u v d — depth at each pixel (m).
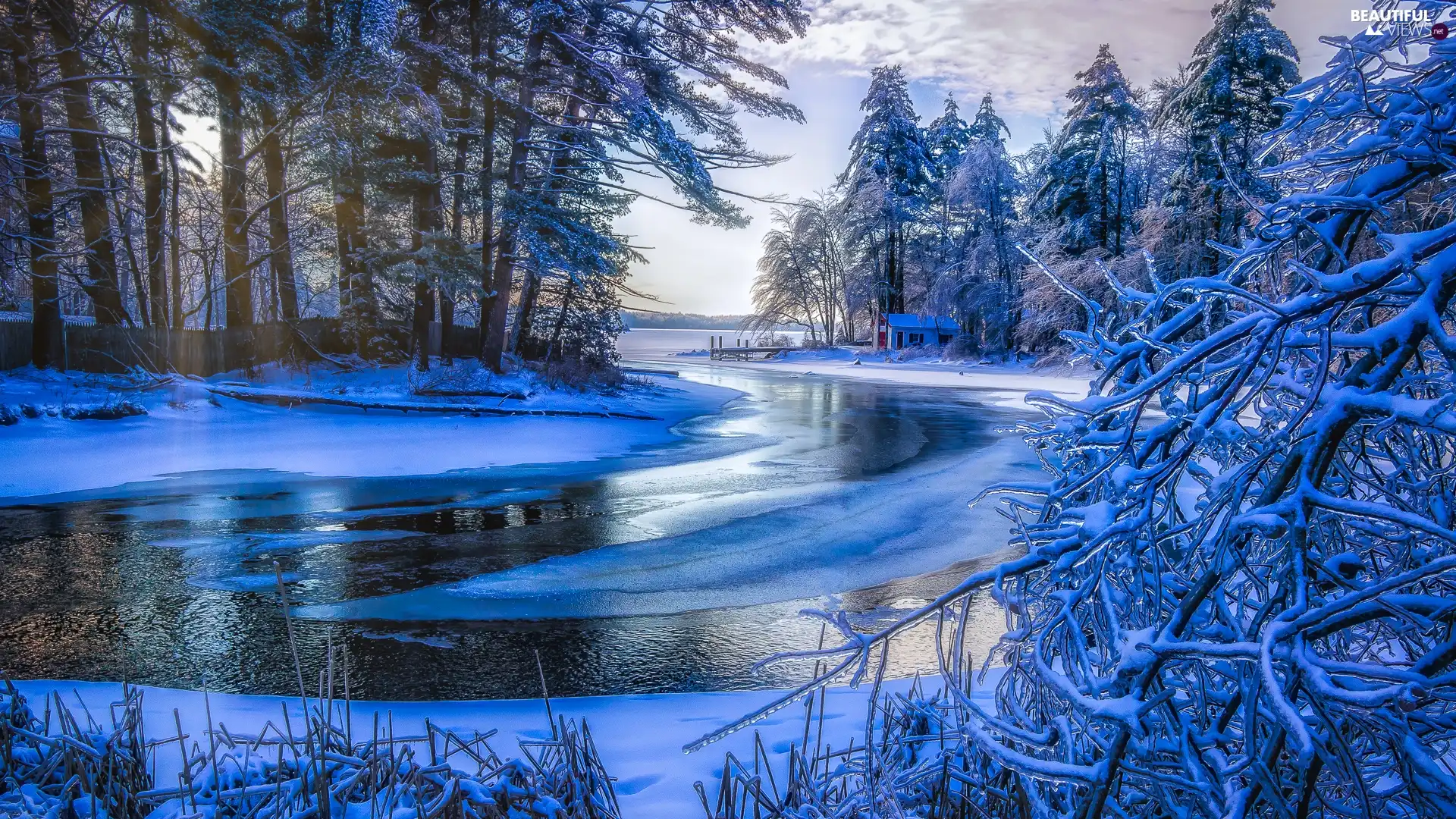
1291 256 2.32
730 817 2.73
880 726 3.61
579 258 27.34
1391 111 1.95
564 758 2.94
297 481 13.38
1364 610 1.58
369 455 15.78
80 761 2.69
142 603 7.12
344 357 27.73
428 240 24.50
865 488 13.12
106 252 24.70
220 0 19.72
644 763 3.47
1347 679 1.75
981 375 49.59
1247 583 2.24
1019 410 27.52
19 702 3.15
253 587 7.62
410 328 29.23
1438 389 2.21
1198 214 33.00
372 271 26.48
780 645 6.07
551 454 16.66
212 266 26.47
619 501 12.02
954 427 22.28
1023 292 51.44
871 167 68.62
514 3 26.45
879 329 73.94
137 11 21.03
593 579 7.94
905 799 2.66
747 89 29.19
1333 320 1.85
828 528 10.21
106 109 26.73
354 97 21.91
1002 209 56.72
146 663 5.67
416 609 6.98
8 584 7.70
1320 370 1.79
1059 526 2.31
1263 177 2.32
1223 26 34.78
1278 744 1.71
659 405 28.77
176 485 12.84
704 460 16.19
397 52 23.44
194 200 29.20
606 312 35.47
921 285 72.62
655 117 25.91
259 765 2.85
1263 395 2.35
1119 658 1.98
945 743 2.89
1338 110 2.04
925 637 6.11
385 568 8.32
